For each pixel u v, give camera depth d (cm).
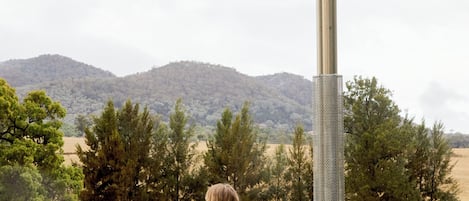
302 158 1545
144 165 1533
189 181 1541
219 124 1562
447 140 1483
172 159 1555
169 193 1541
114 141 1461
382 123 1429
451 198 1481
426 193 1486
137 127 1536
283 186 1560
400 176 1384
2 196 1226
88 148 1521
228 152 1529
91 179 1444
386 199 1418
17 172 1250
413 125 1485
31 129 1342
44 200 1288
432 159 1481
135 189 1502
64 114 1405
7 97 1334
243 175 1521
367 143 1420
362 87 1463
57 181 1317
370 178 1402
